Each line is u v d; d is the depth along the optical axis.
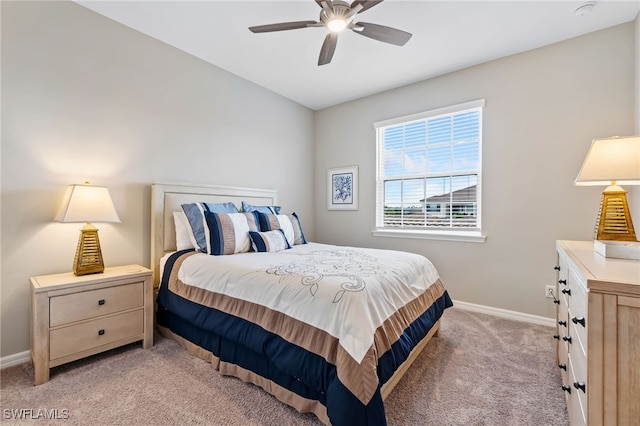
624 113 2.36
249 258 2.19
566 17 2.28
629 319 0.86
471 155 3.13
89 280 1.93
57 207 2.12
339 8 1.70
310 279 1.61
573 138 2.56
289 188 4.07
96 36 2.30
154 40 2.65
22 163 1.98
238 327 1.72
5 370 1.87
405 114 3.56
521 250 2.82
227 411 1.51
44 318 1.75
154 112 2.67
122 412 1.50
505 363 2.00
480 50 2.76
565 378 1.54
